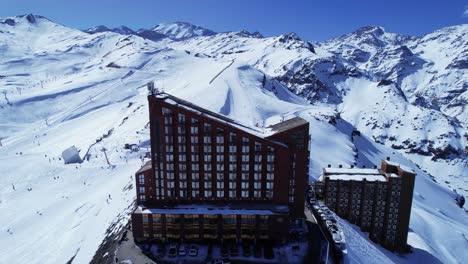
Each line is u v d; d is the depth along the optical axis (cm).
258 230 9775
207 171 10062
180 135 9869
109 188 17212
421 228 17325
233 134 9831
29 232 14550
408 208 12412
